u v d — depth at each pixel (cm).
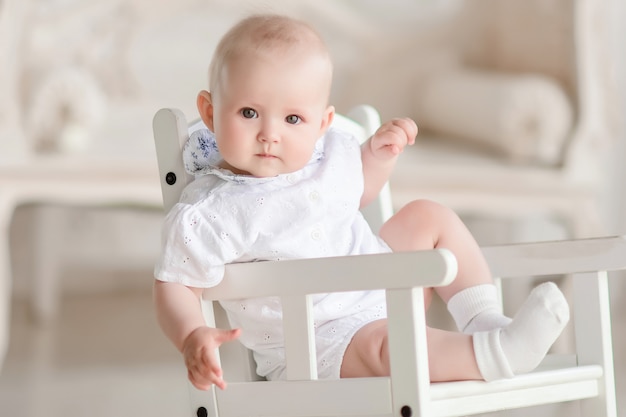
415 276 156
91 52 438
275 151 175
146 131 400
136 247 493
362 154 197
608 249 188
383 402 160
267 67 173
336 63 465
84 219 485
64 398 331
